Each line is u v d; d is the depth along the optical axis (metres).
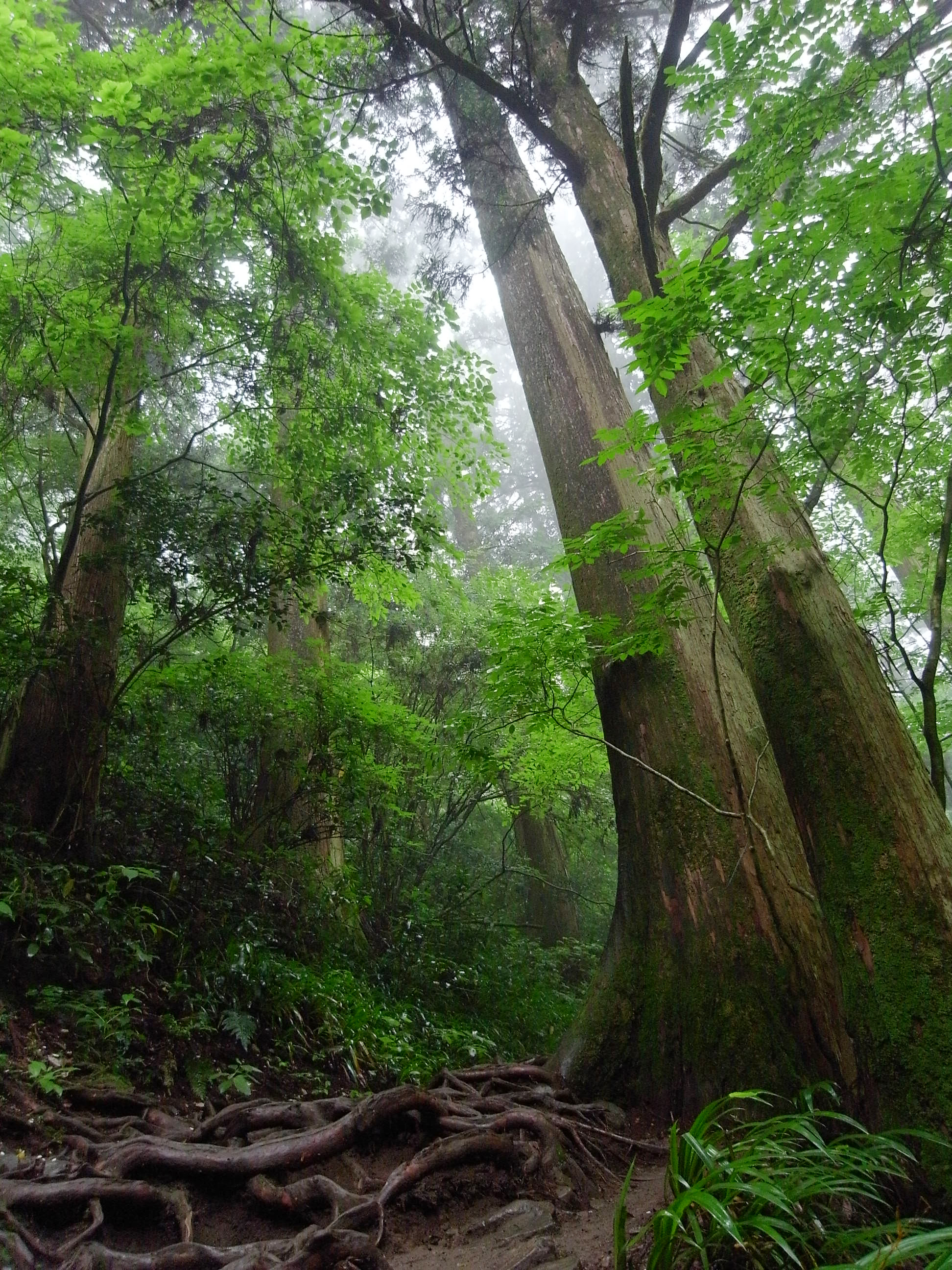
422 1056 5.89
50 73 5.53
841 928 3.29
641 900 4.77
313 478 8.48
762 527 4.19
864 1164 2.24
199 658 7.66
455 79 6.71
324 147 6.33
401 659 11.61
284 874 7.11
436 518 7.47
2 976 4.26
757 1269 1.94
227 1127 3.46
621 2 6.87
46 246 7.57
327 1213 2.90
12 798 5.68
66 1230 2.62
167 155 6.06
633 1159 3.79
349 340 8.12
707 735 4.77
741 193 5.80
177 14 5.92
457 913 9.79
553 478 6.36
